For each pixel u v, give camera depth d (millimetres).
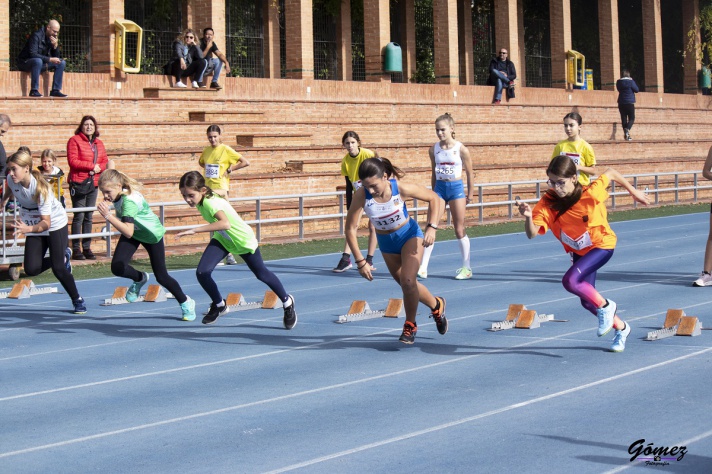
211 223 12727
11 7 31438
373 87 35250
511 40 41312
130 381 10320
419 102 35656
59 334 13141
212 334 12961
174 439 8141
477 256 21422
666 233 25625
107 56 28766
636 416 8445
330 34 40969
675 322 12445
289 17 34031
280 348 11945
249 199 22797
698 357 10797
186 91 29781
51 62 26156
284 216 25844
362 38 42406
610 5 45625
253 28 38500
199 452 7762
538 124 39156
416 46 44562
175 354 11703
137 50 29156
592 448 7586
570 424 8258
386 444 7840
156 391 9844
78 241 20844
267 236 25422
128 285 17906
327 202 27172
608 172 10617
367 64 36562
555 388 9531
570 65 43344
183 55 29922
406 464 7332
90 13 33125
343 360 11141
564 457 7387
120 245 14305
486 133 37062
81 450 7887
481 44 47469
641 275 17844
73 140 20422
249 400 9383
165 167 26172
